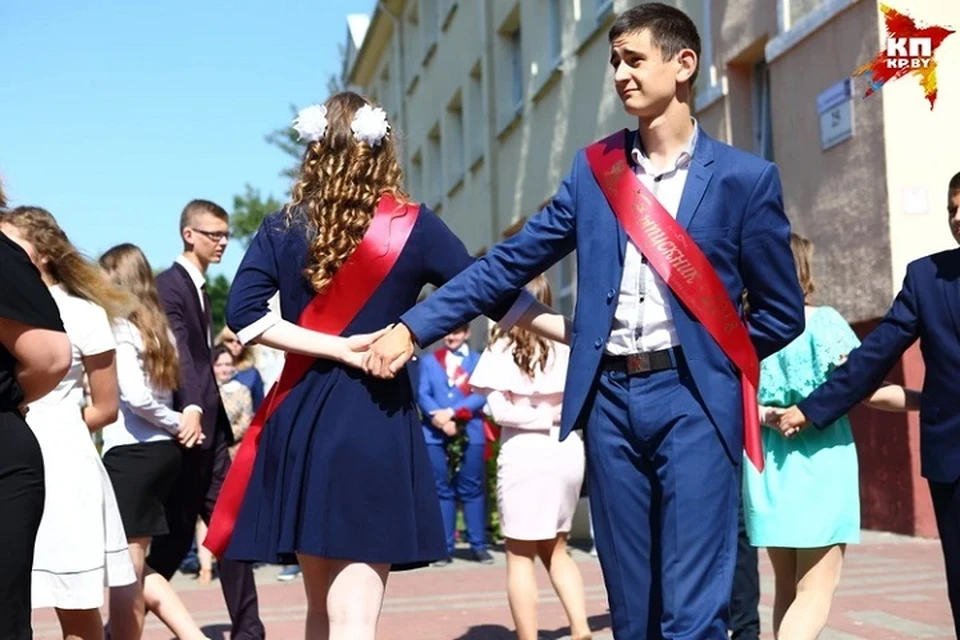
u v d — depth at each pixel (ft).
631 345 12.26
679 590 11.91
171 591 19.61
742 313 12.63
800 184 37.22
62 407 15.39
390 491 12.64
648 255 12.06
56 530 15.03
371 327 12.90
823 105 35.53
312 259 12.86
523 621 20.49
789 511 16.28
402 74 100.68
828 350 16.15
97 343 15.69
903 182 32.65
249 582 21.40
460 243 13.30
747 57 41.04
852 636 21.13
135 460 18.88
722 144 12.46
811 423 15.42
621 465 12.39
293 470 12.69
